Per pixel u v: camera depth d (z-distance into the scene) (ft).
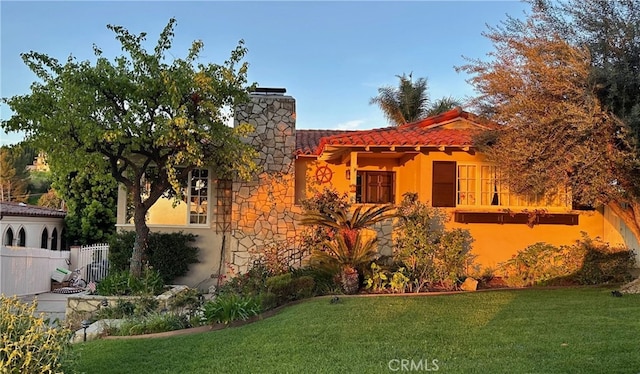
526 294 40.14
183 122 42.50
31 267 61.36
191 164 48.52
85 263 71.82
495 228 52.11
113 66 44.42
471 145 46.98
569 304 35.58
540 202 50.88
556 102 37.29
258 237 56.08
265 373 22.75
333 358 24.39
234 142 48.08
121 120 44.37
